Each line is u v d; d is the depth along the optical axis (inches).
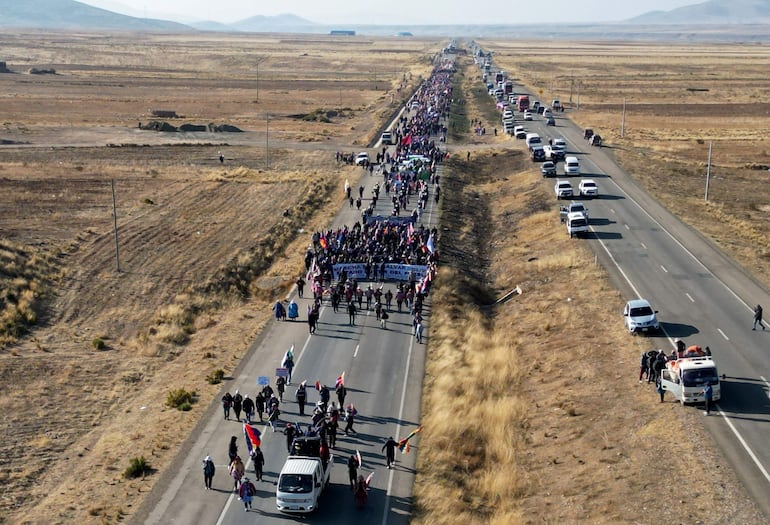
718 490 1389.0
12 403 1909.4
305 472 1440.7
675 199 3939.5
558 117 7170.3
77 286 2780.5
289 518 1428.4
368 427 1758.1
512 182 4532.5
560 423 1765.5
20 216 3646.7
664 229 3319.4
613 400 1808.6
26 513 1450.5
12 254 2955.2
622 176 4475.9
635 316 2159.2
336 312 2496.3
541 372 2052.2
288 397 1909.4
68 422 1827.0
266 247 3267.7
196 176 4635.8
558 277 2746.1
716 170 4781.0
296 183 4463.6
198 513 1441.9
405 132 5895.7
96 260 3063.5
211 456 1644.9
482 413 1830.7
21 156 5039.4
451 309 2492.6
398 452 1658.5
